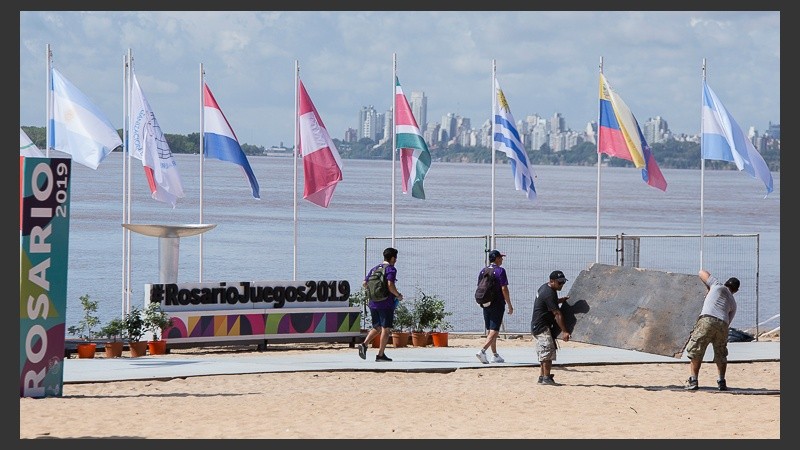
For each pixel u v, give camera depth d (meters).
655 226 114.62
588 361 32.72
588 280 30.11
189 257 76.94
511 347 36.50
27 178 25.16
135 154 37.41
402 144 39.22
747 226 122.38
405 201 156.88
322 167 38.84
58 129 36.03
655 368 32.16
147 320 34.66
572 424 23.69
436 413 24.59
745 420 24.48
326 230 100.00
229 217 113.75
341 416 24.03
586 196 194.88
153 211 116.38
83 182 177.50
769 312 57.12
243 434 22.00
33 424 22.56
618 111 39.19
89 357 33.47
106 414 23.73
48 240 25.38
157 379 28.39
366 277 32.78
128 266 37.53
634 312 29.33
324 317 37.16
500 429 22.98
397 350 35.25
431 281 62.78
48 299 25.47
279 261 75.06
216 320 35.66
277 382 28.52
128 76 38.66
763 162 39.50
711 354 34.62
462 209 138.38
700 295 28.91
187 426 22.70
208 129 38.69
